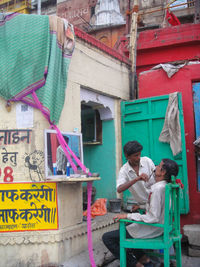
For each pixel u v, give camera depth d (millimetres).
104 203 4668
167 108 4609
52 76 3408
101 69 4801
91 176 3482
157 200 2619
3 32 3467
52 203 3443
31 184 3424
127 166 3145
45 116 3459
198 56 6117
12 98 3439
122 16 17781
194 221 4469
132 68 5824
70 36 3668
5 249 3266
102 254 3588
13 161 3451
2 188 3389
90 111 5566
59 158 3490
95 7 18578
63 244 3414
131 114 5105
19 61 3430
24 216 3365
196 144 4301
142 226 2832
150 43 6316
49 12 21781
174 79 4969
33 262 3268
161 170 2746
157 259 3480
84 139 5629
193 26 6031
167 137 4605
